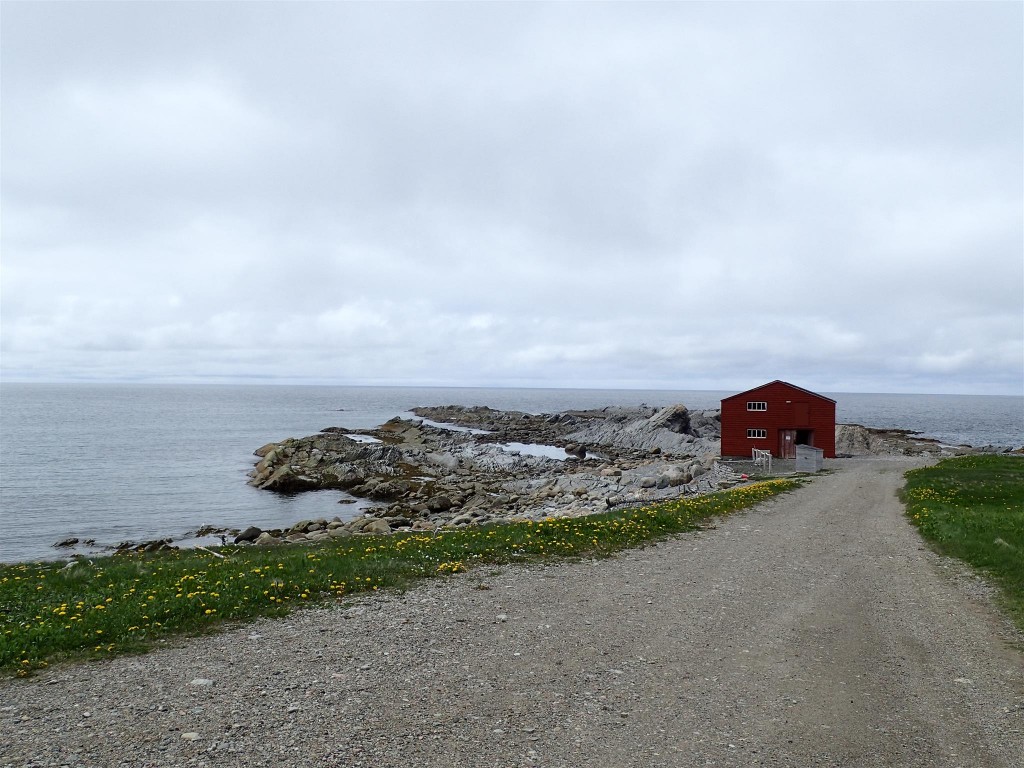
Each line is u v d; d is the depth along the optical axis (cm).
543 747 769
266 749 739
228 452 9019
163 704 856
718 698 934
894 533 2520
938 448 9131
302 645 1108
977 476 4453
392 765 712
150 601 1304
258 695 892
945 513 2839
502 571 1728
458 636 1177
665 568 1841
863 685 997
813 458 5741
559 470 7212
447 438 10225
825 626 1311
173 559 2197
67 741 748
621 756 754
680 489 4850
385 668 1008
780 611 1417
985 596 1566
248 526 4606
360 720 823
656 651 1133
